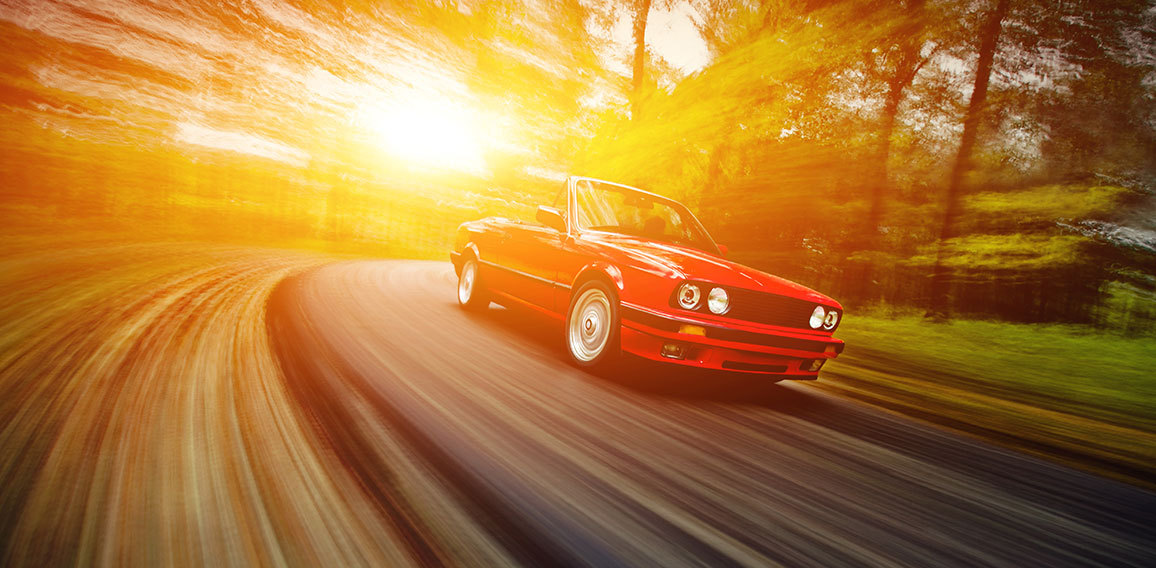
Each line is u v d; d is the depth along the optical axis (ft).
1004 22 35.96
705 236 15.34
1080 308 39.83
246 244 35.58
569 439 7.72
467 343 13.32
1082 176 36.88
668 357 10.58
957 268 39.01
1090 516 7.32
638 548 5.08
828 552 5.42
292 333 12.37
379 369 10.14
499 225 17.13
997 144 38.11
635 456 7.39
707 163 40.55
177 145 66.08
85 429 6.40
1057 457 10.37
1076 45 35.45
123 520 4.65
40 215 30.58
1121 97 35.70
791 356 11.24
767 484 6.99
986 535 6.29
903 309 40.93
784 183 39.37
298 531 4.76
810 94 38.65
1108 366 26.94
